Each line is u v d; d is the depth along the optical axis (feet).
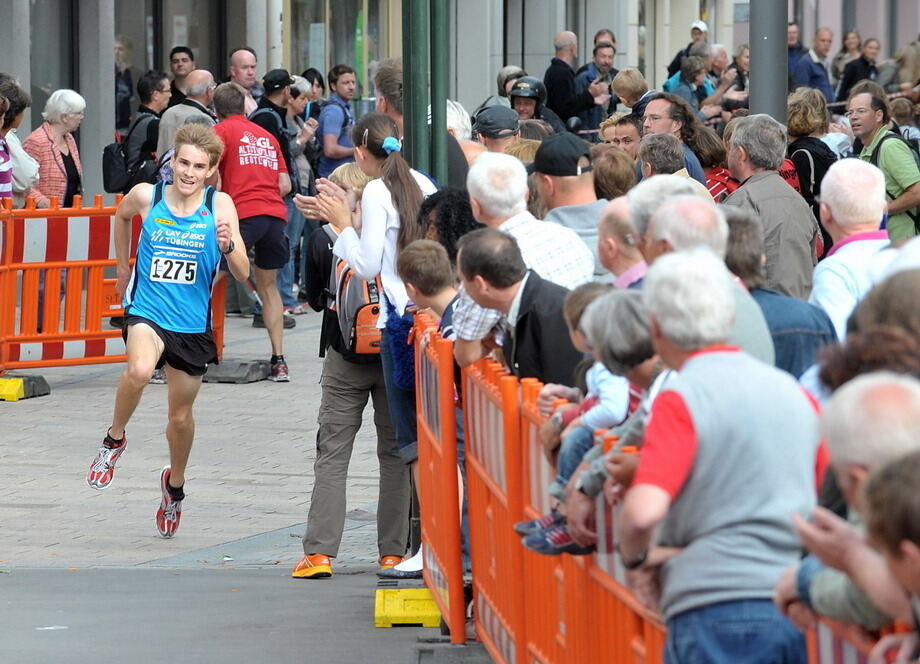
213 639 62.49
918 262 37.96
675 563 33.81
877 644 27.94
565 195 61.11
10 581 73.82
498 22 256.32
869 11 341.82
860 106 105.70
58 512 88.12
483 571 56.29
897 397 26.99
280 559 79.30
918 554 24.32
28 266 122.83
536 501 46.60
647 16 319.06
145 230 82.94
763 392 33.55
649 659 36.42
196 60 207.51
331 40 235.20
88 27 185.26
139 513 88.33
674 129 90.38
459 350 55.62
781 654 32.89
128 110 196.03
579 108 177.58
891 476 24.63
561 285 55.42
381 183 69.51
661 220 41.37
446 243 65.00
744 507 33.22
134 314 82.64
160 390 124.47
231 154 126.52
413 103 69.46
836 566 28.02
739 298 39.06
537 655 48.39
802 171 92.94
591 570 41.04
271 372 128.88
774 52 100.68
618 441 37.47
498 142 85.40
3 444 104.37
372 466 101.09
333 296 74.08
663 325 34.24
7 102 122.62
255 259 128.16
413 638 62.90
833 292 54.34
